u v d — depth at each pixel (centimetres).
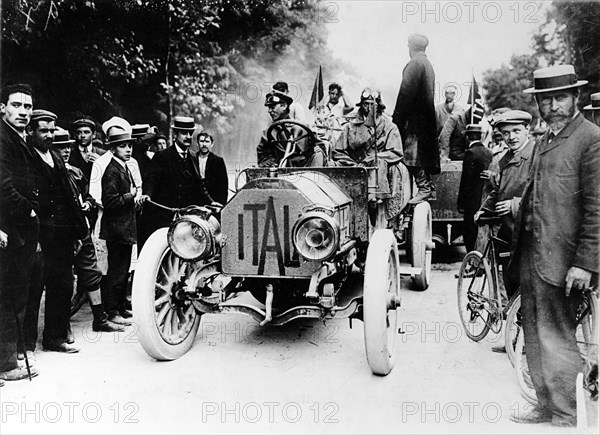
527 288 299
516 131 376
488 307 387
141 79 864
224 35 945
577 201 283
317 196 363
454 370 354
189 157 505
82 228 394
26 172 360
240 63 956
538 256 290
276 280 384
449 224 669
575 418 285
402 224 558
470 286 400
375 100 510
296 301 395
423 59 561
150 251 367
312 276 349
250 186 360
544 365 288
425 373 351
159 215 498
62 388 336
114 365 368
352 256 417
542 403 296
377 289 333
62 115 659
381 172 480
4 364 349
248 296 480
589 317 296
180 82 949
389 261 367
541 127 636
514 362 320
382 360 338
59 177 383
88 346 405
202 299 364
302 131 460
